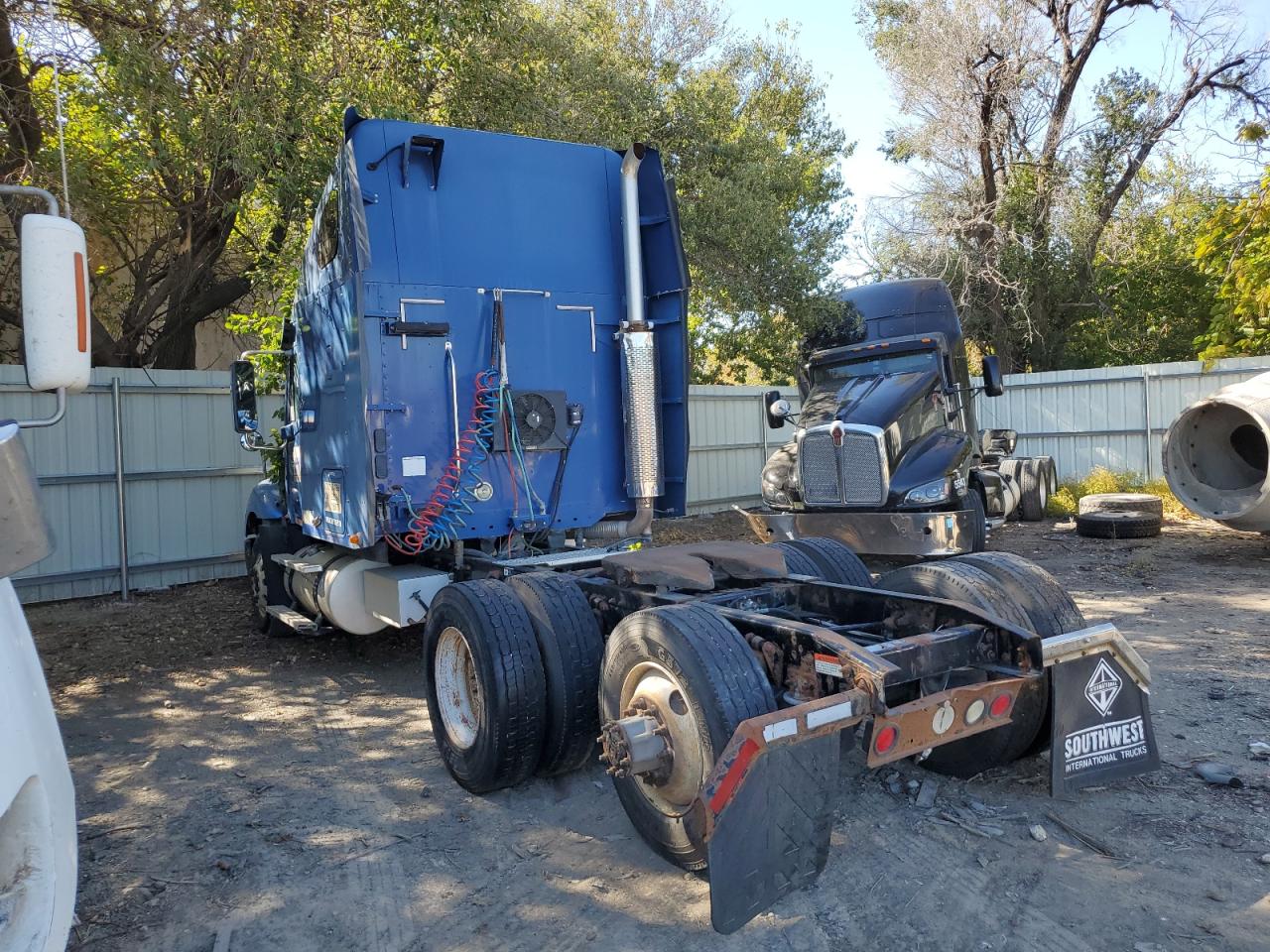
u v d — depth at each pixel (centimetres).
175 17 893
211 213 1209
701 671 314
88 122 1005
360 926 325
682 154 1222
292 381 738
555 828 402
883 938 302
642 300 588
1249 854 346
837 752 302
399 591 534
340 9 983
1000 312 2288
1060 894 323
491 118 1089
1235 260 1202
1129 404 1677
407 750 513
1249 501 1005
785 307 1179
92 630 861
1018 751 398
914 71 2153
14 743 201
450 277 552
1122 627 719
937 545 898
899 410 974
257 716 587
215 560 1116
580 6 1656
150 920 333
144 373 1062
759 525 1026
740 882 280
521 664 409
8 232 1127
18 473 199
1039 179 2177
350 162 526
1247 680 564
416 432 543
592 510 599
